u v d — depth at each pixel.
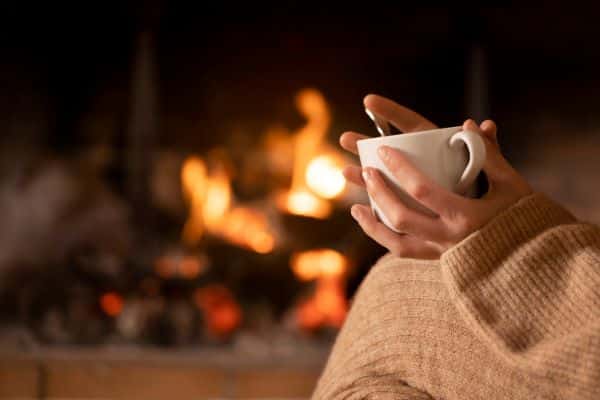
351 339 0.76
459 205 0.56
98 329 2.30
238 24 2.65
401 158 0.56
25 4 2.62
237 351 2.26
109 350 2.24
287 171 2.65
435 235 0.57
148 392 2.22
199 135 2.66
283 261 2.48
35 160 2.65
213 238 2.57
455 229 0.57
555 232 0.58
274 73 2.66
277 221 2.54
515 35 2.65
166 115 2.66
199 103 2.66
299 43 2.66
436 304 0.67
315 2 2.65
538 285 0.56
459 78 2.67
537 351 0.53
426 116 2.67
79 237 2.61
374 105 0.69
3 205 2.61
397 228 0.58
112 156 2.66
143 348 2.28
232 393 2.21
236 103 2.66
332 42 2.66
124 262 2.45
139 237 2.63
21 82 2.64
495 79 2.66
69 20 2.63
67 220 2.62
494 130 0.63
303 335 2.33
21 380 2.21
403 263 0.72
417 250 0.60
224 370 2.20
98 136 2.65
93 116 2.65
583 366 0.51
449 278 0.57
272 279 2.47
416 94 2.67
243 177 2.65
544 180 2.68
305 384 2.20
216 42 2.65
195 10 2.64
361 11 2.65
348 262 2.48
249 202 2.63
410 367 0.68
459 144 0.57
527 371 0.53
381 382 0.69
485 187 0.81
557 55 2.65
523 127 2.67
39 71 2.65
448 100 2.67
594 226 0.60
